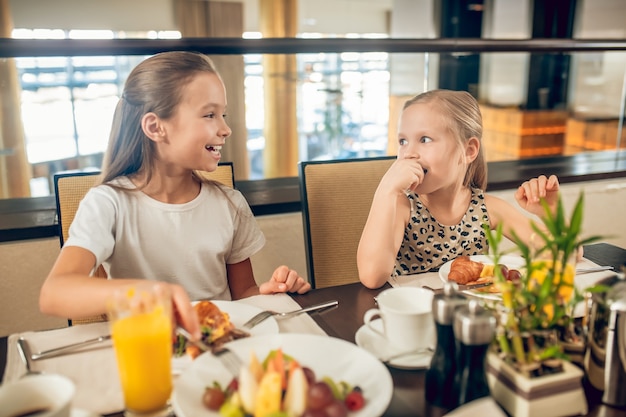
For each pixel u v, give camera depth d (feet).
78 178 4.06
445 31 18.04
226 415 1.95
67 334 2.80
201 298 3.88
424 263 4.18
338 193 4.65
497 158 8.86
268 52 5.44
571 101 8.63
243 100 6.43
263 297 3.24
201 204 3.90
